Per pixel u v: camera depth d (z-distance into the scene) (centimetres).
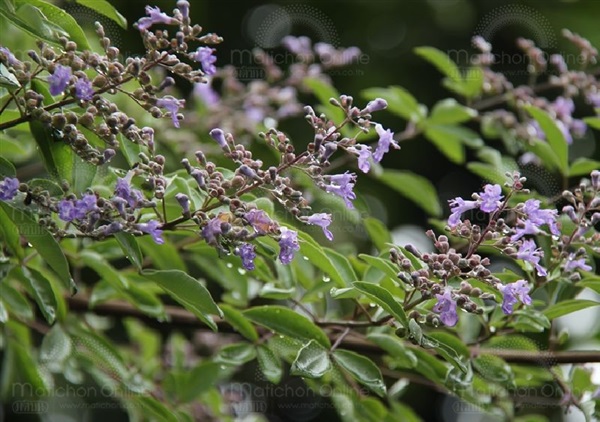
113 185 471
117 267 827
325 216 391
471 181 1086
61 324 576
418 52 683
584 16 1077
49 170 410
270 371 521
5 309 568
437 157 1098
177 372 658
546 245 499
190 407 725
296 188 657
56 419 998
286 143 405
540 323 467
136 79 386
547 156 630
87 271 973
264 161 884
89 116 389
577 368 562
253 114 743
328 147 382
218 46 1093
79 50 418
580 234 468
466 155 1060
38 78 391
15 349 622
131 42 1061
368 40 1125
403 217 1083
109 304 620
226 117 747
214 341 766
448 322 395
